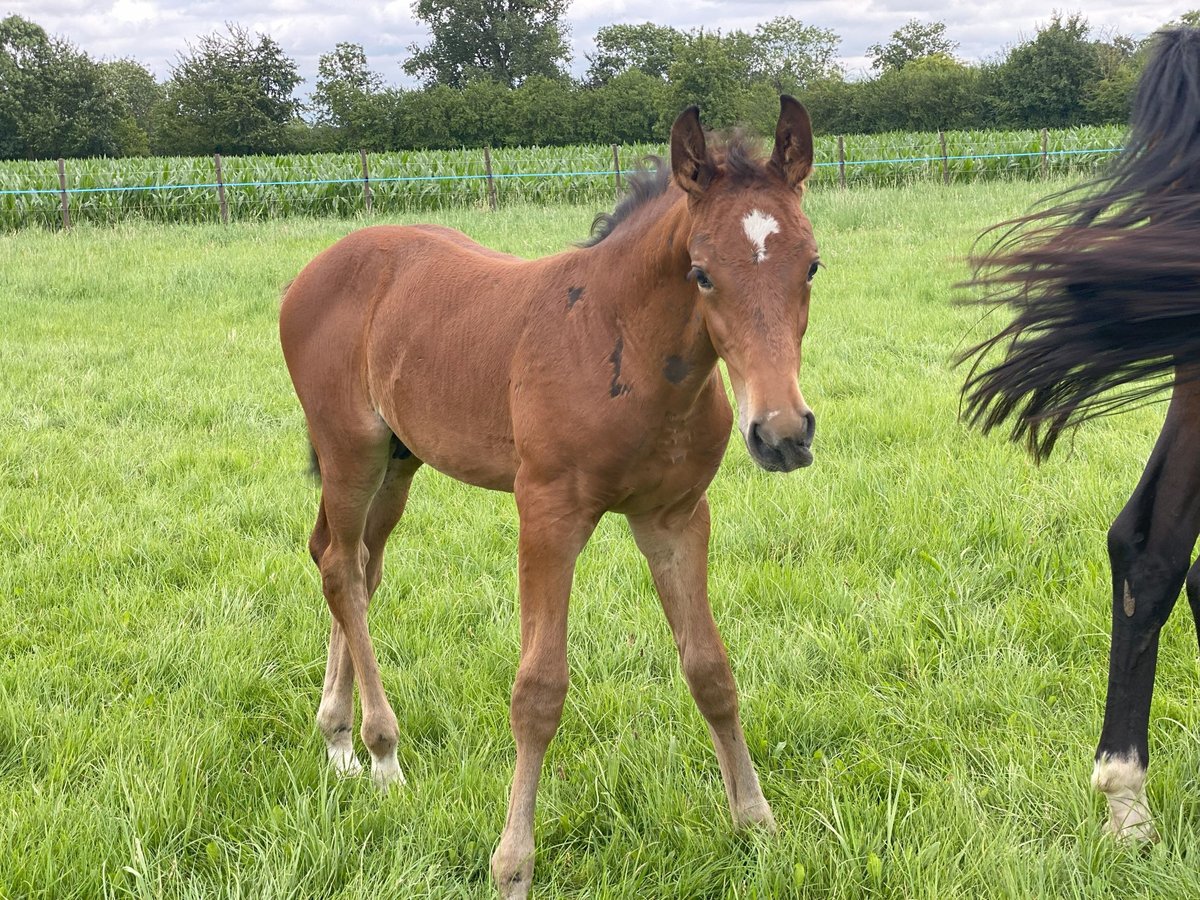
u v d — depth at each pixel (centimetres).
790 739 298
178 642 359
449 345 284
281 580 414
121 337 870
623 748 294
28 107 5056
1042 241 231
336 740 313
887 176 2377
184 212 1922
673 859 254
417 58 6381
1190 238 206
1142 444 501
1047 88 4262
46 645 369
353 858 255
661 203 242
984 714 303
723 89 4147
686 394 237
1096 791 253
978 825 246
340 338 322
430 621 381
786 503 457
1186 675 309
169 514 487
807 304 217
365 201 1959
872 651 336
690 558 262
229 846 261
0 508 488
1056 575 382
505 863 239
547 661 243
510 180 2156
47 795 275
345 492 318
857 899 233
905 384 644
